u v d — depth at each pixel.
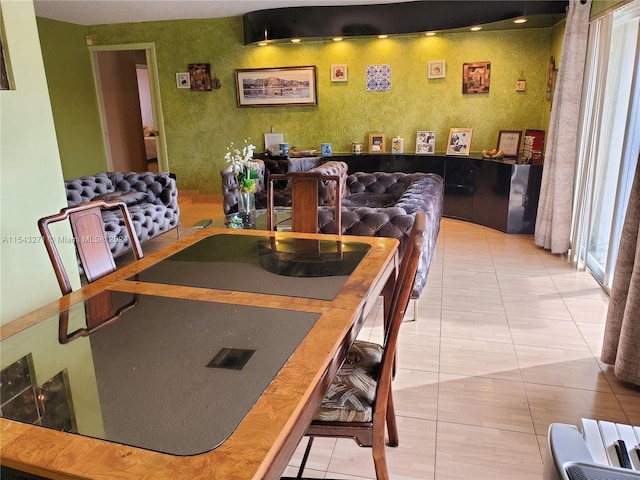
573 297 3.36
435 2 5.12
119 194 4.86
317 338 1.26
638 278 2.11
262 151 6.61
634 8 3.18
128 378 1.12
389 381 1.43
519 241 4.75
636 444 1.34
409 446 1.94
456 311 3.18
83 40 6.56
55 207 2.57
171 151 6.88
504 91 5.67
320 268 1.83
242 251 2.10
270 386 1.06
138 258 2.15
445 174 5.69
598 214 3.93
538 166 4.77
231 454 0.85
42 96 2.45
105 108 7.00
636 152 3.14
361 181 5.01
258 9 5.65
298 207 2.64
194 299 1.57
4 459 0.87
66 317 1.47
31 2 2.36
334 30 5.50
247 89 6.39
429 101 5.95
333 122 6.32
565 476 0.93
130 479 0.80
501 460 1.85
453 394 2.27
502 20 4.82
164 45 6.46
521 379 2.38
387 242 2.19
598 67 3.65
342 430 1.46
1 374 1.17
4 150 2.27
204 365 1.16
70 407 1.02
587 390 2.28
